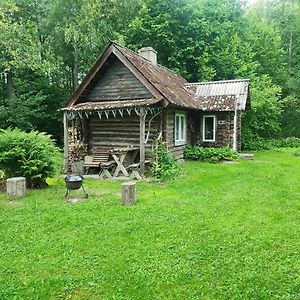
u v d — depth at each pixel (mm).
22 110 21344
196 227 6270
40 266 4785
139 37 24766
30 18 22922
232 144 17750
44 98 22359
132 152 13648
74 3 21844
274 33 30125
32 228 6379
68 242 5633
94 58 23000
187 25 25188
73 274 4543
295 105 29672
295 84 29359
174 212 7254
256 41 29281
